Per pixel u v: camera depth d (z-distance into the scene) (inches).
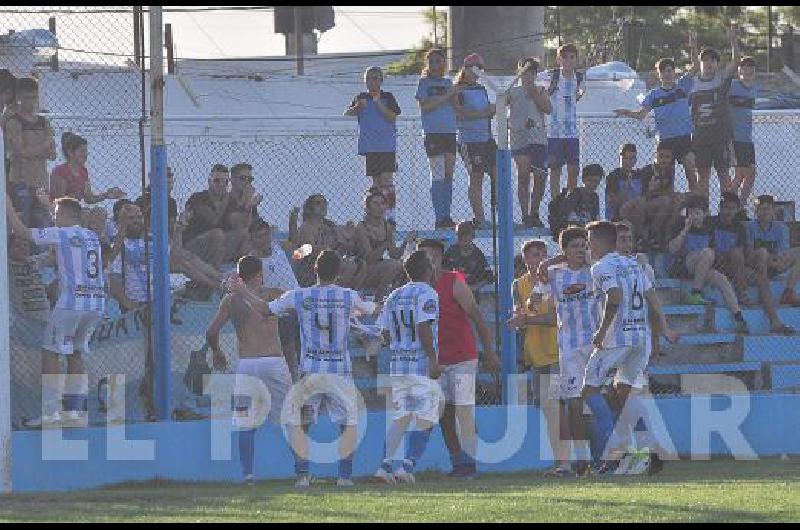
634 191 2415.1
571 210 2313.0
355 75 3462.1
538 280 1932.8
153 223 1870.1
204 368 2007.9
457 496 1466.5
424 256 1758.1
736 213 2385.6
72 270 1777.8
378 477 1756.9
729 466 1934.1
